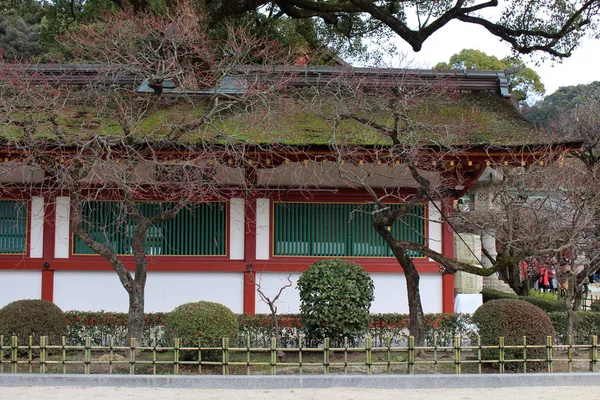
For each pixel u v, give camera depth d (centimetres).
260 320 1069
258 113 1058
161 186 1095
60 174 939
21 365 869
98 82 1147
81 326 1050
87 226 1216
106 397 710
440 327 1100
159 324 1103
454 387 783
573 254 1066
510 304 888
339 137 1040
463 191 1209
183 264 1220
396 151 990
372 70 1255
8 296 1215
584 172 1176
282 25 2198
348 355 988
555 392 754
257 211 1229
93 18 2053
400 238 1234
